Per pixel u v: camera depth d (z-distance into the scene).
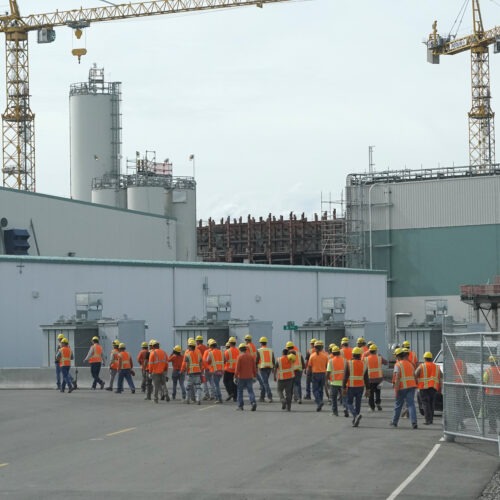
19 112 152.50
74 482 22.30
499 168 106.62
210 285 70.88
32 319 60.53
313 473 23.16
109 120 129.25
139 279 66.62
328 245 125.25
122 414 37.91
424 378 33.72
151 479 22.50
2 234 78.56
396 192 107.44
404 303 106.69
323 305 63.31
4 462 25.77
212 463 24.75
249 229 137.88
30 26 155.88
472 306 99.88
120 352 48.34
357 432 31.47
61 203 85.81
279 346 75.88
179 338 58.28
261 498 20.09
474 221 104.38
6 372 53.34
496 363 29.08
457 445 28.28
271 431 31.77
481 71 177.00
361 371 33.03
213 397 44.62
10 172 151.25
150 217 100.44
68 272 62.56
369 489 21.08
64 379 48.78
